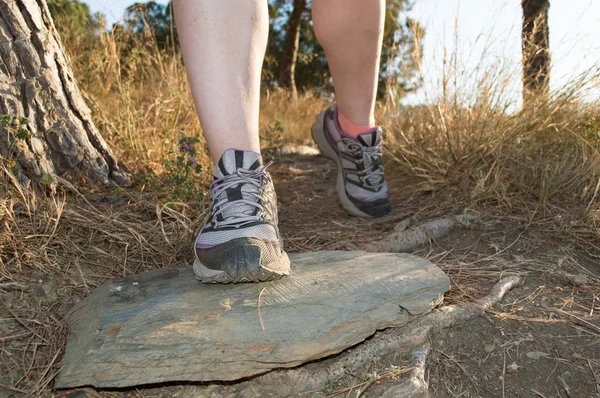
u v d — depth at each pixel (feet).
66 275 4.76
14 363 3.74
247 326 3.88
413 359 4.04
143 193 6.71
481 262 5.67
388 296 4.42
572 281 5.16
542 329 4.43
